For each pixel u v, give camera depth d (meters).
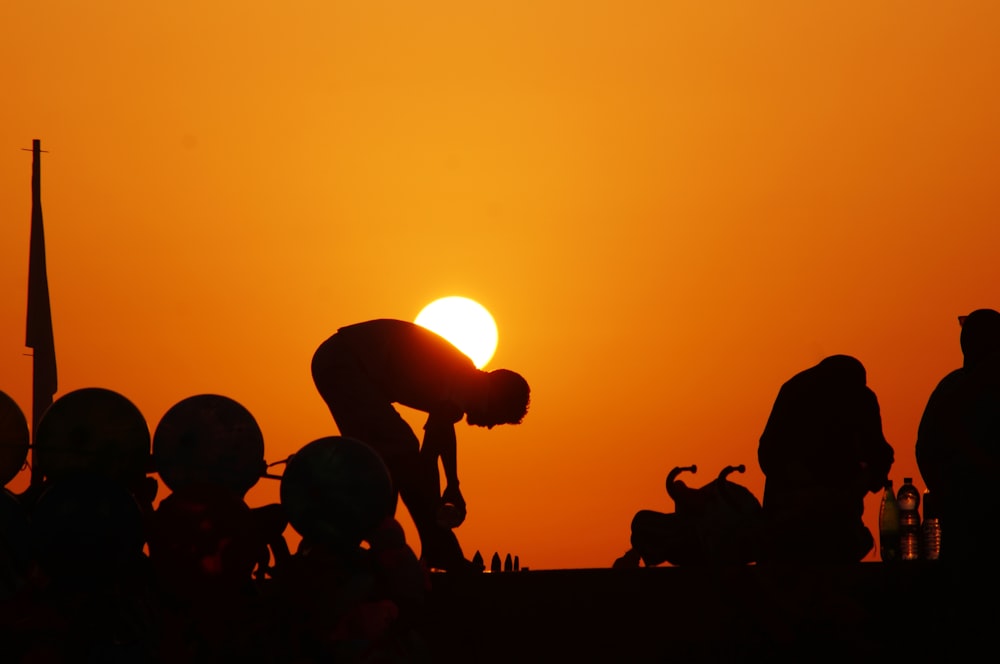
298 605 20.77
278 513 21.94
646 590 22.86
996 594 21.88
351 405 24.81
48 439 22.05
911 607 22.47
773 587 22.56
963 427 21.95
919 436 24.00
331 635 20.73
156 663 20.52
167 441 22.41
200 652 20.56
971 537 22.00
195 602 20.62
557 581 23.00
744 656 22.53
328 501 20.73
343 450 21.14
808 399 24.66
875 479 24.33
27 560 22.16
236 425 22.56
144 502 22.80
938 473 22.86
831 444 24.33
